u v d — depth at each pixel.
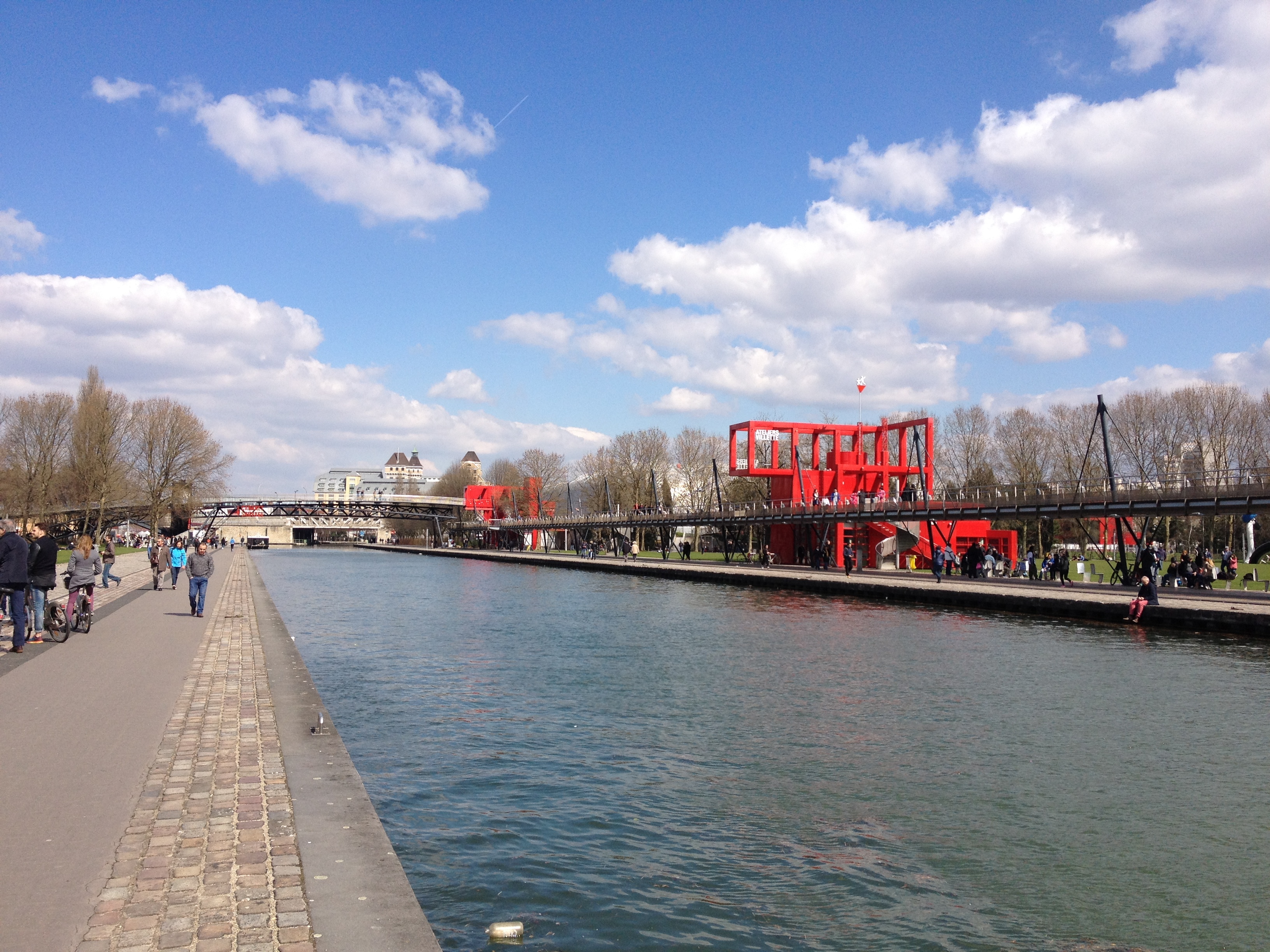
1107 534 68.50
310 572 91.38
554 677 23.80
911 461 108.88
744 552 112.69
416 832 11.59
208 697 14.91
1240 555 78.50
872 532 73.69
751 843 11.62
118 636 23.14
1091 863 11.24
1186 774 14.98
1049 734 17.62
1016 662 26.64
